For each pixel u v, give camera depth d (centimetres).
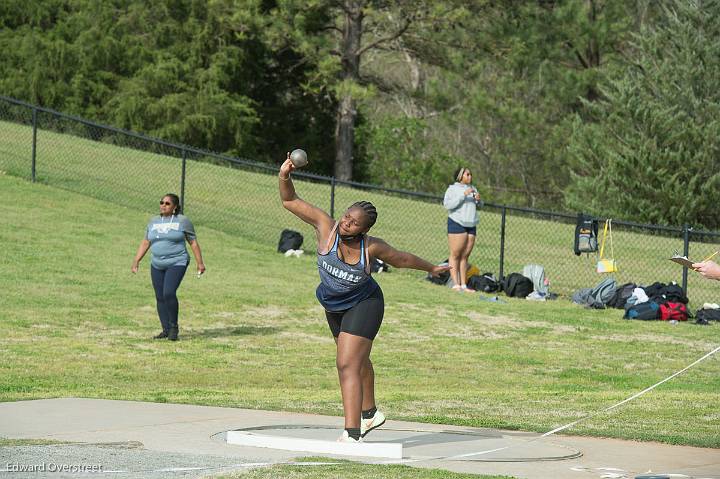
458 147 9044
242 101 8188
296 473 1100
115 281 3384
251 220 4916
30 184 4922
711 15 7244
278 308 3198
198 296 3278
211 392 1909
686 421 1642
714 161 6888
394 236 4928
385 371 2378
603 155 7138
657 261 4950
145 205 4866
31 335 2562
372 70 9094
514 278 3756
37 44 7988
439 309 3359
